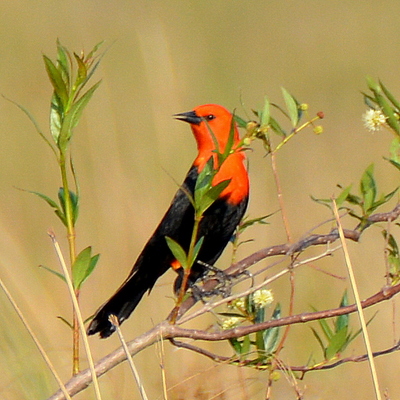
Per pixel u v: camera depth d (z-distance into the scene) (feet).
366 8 72.38
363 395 30.78
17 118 47.91
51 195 42.65
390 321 35.24
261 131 20.22
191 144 43.60
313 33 69.67
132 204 38.68
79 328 18.63
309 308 35.04
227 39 67.87
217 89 55.83
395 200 43.50
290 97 21.24
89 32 59.52
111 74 52.08
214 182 26.99
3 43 57.11
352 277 18.28
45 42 57.26
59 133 17.84
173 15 67.62
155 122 41.06
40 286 32.12
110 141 40.42
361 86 60.95
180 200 27.27
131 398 27.48
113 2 63.62
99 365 18.19
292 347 33.83
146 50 42.42
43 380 26.94
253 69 63.72
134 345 18.43
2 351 27.55
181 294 18.35
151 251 26.73
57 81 17.69
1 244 33.42
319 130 20.93
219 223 27.22
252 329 18.20
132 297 26.13
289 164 46.96
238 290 35.88
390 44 67.46
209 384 24.47
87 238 38.22
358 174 46.21
